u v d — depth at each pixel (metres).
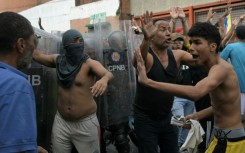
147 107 4.02
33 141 1.95
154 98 3.97
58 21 15.23
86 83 4.00
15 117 1.89
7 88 1.92
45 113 4.34
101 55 4.87
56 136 4.10
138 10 12.82
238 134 3.16
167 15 12.12
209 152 3.29
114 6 13.05
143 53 3.84
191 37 3.13
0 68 2.02
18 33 2.09
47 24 15.61
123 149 5.04
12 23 2.08
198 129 3.61
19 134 1.88
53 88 4.39
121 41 4.93
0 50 2.09
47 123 4.36
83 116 4.00
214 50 3.09
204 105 5.64
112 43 4.91
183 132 5.46
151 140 4.05
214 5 10.80
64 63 4.05
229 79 3.09
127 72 4.98
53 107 4.40
